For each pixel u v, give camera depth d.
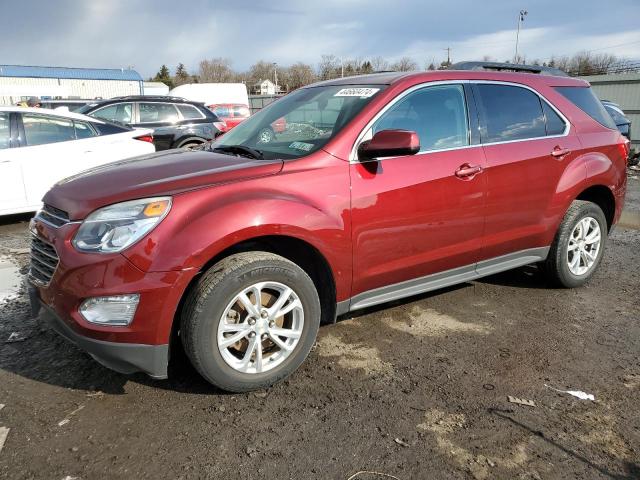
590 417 2.69
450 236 3.55
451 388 2.94
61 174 6.82
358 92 3.46
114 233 2.51
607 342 3.55
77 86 50.28
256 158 3.16
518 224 3.94
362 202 3.08
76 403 2.75
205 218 2.59
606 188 4.51
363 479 2.23
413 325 3.77
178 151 3.74
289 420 2.63
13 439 2.45
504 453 2.41
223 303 2.64
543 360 3.28
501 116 3.85
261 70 90.88
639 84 23.12
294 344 2.95
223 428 2.56
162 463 2.32
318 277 3.18
